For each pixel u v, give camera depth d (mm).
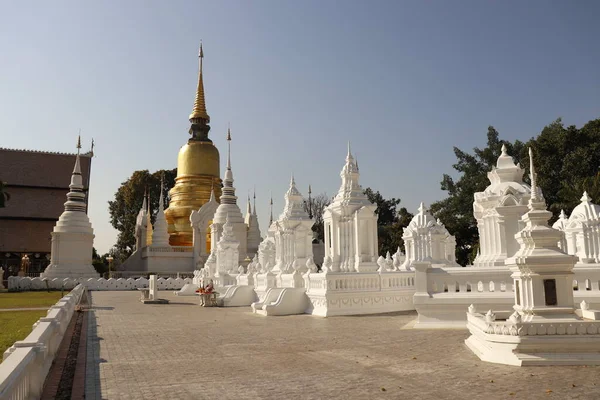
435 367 11492
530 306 12508
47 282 56250
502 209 22406
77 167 67875
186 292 46781
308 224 37375
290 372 11352
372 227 30484
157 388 10180
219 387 10125
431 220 32719
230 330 19328
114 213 112250
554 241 12727
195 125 82188
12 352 8547
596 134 57344
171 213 75688
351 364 12070
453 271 19094
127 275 68250
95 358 13633
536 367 11133
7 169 83125
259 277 33844
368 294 24188
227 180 69188
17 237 79625
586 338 11250
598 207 28734
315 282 24906
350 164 31797
